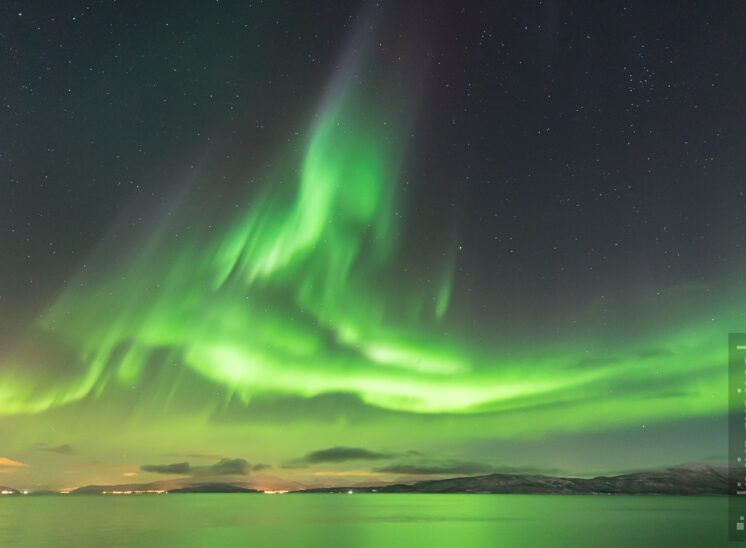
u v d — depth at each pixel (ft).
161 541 132.57
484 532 163.94
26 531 161.79
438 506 415.85
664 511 325.01
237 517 242.17
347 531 165.07
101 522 203.41
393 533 158.71
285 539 139.23
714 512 311.27
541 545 129.59
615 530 175.01
